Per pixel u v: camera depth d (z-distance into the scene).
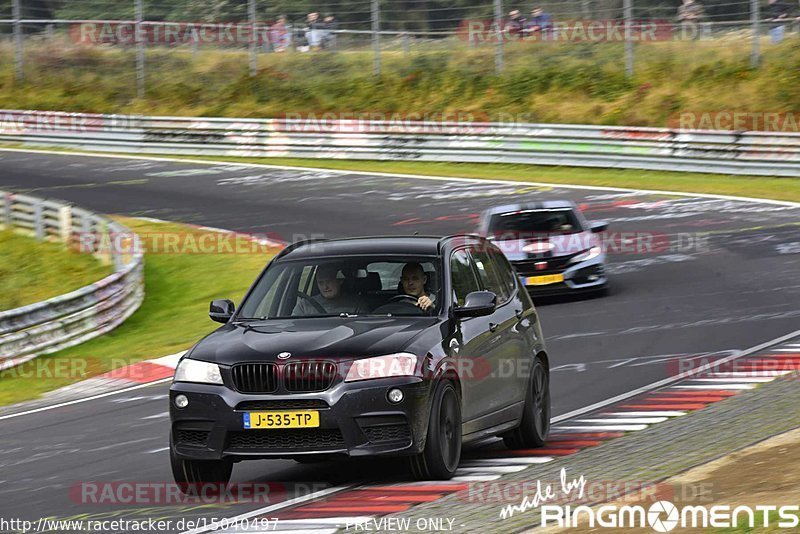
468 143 118.44
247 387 25.36
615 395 38.56
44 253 83.94
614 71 136.00
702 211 88.50
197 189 109.56
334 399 24.88
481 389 27.91
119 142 134.25
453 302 28.08
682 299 59.28
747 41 133.12
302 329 26.89
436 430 25.55
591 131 112.50
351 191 105.06
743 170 105.00
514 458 29.03
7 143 142.00
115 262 74.38
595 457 28.16
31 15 165.00
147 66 157.25
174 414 25.92
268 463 30.23
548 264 60.22
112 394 44.62
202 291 70.12
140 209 100.75
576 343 49.69
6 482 30.05
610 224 85.94
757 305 56.31
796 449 25.66
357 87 145.12
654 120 126.38
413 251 29.23
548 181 106.25
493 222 63.72
